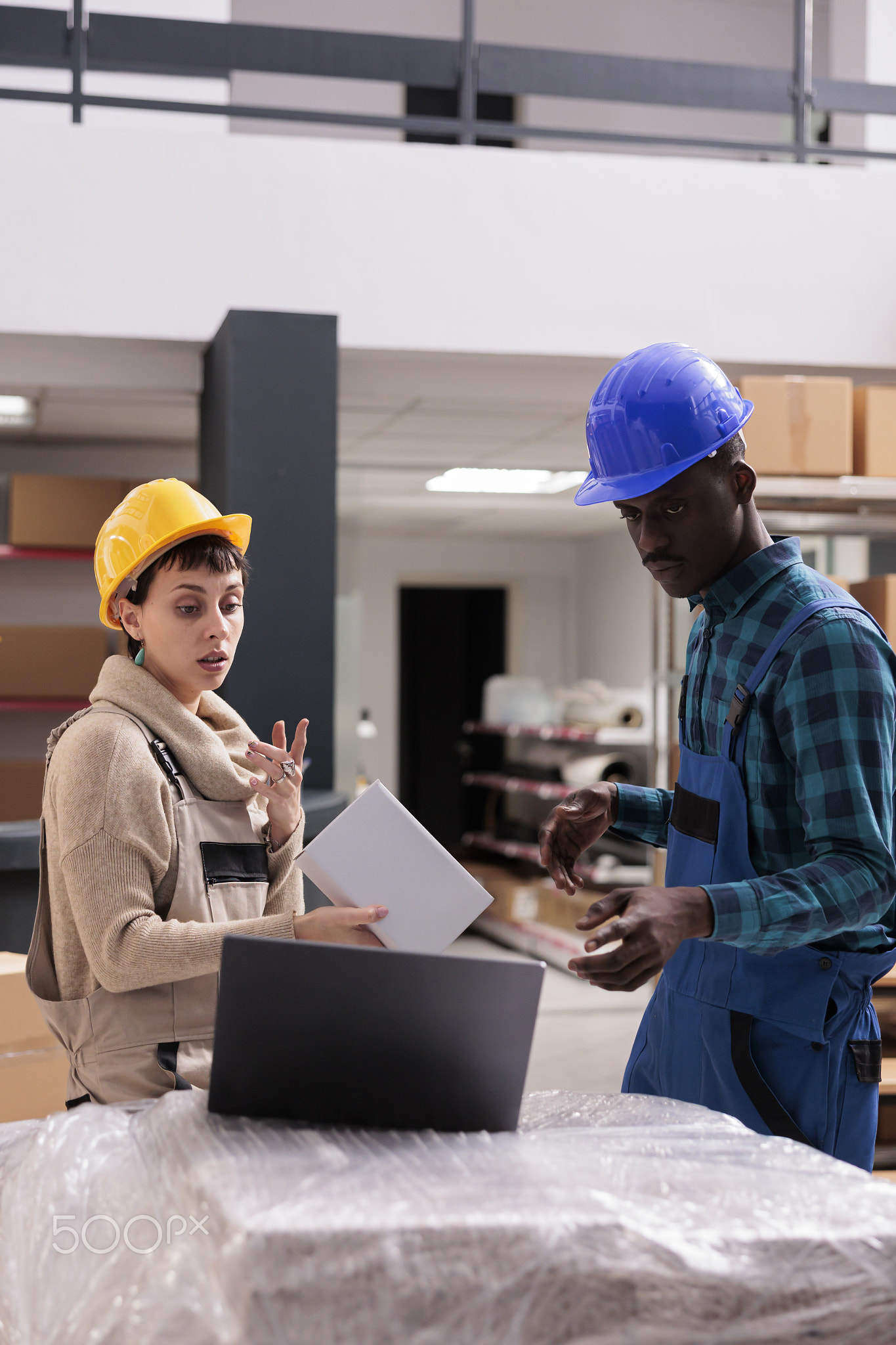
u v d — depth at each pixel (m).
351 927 1.22
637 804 1.76
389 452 6.12
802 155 4.66
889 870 1.32
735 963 1.48
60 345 4.27
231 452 3.82
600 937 1.11
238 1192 0.83
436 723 11.46
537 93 4.45
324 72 4.29
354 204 4.26
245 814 1.51
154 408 5.09
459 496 7.66
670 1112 1.13
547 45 7.84
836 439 3.80
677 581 1.54
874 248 4.59
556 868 1.74
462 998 0.98
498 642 11.00
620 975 1.13
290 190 4.21
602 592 9.55
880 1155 3.21
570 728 7.34
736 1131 1.07
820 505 3.91
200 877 1.44
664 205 4.46
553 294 4.39
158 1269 0.83
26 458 6.14
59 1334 0.89
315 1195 0.83
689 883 1.56
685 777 1.61
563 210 4.40
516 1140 0.99
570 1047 5.16
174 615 1.49
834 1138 1.46
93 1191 0.96
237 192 4.18
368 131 7.39
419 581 9.98
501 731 8.22
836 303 4.56
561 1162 0.94
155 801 1.40
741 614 1.52
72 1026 1.44
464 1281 0.79
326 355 3.90
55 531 5.86
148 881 1.38
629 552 8.96
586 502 1.53
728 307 4.50
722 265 4.50
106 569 1.53
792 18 8.09
